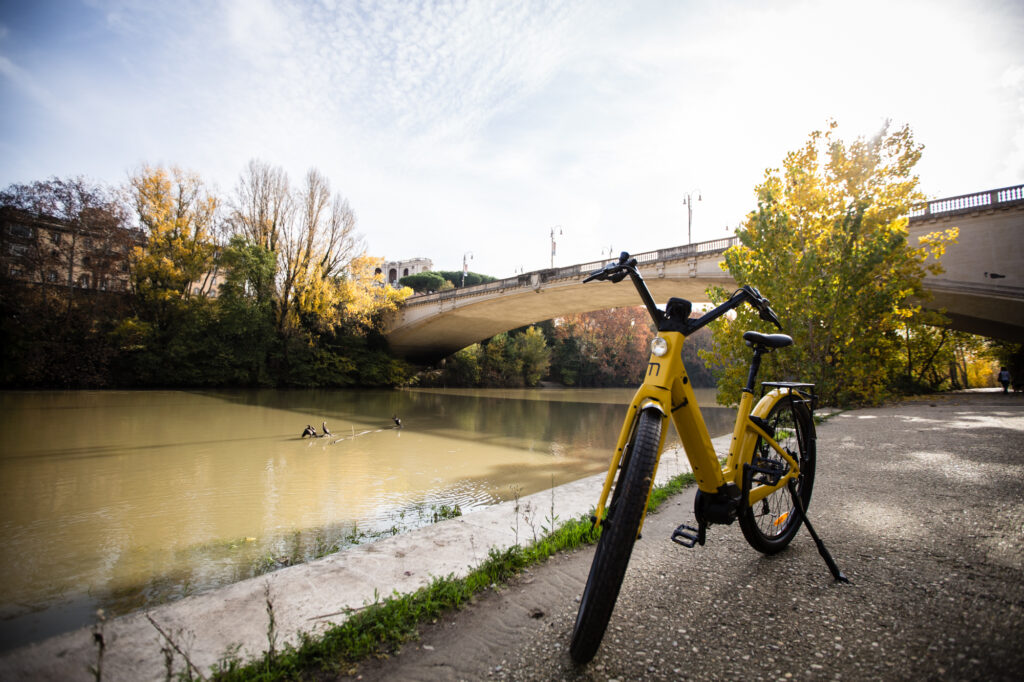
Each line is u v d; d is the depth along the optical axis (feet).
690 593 7.59
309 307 128.77
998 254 58.85
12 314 93.50
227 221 120.88
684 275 90.17
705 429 6.93
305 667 5.92
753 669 5.62
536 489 29.50
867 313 45.32
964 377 140.15
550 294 111.55
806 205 48.37
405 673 5.77
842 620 6.64
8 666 5.73
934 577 7.83
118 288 107.14
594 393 161.17
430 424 64.64
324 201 131.44
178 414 67.62
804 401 9.82
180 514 24.29
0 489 29.35
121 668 5.73
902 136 47.29
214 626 6.70
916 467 16.46
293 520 23.18
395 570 8.61
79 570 17.15
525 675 5.65
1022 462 17.02
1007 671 5.30
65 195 98.94
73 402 78.48
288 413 72.90
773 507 9.65
